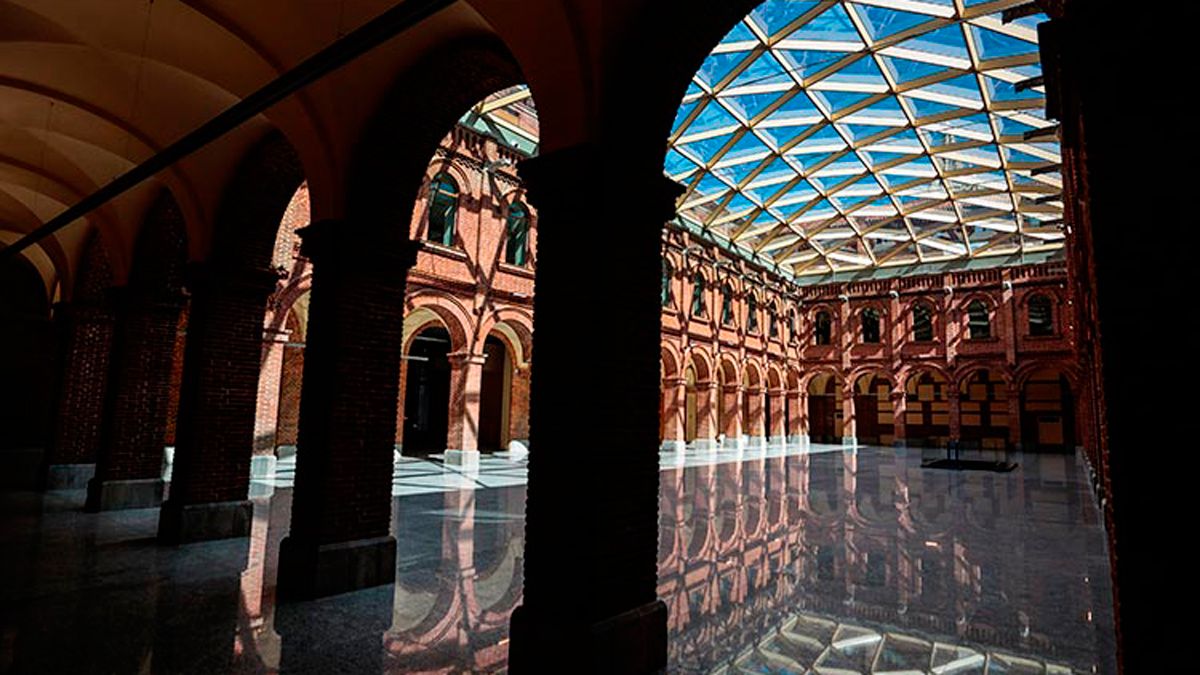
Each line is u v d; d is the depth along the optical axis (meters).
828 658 4.71
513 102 18.94
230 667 4.37
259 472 14.30
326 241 6.47
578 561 4.23
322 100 6.41
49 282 18.38
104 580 6.50
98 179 10.65
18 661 4.37
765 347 34.47
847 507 12.31
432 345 27.75
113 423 10.77
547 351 4.61
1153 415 2.17
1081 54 2.43
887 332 36.31
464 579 6.75
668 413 26.89
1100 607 5.98
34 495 12.48
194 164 8.50
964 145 21.69
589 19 4.50
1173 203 2.22
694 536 9.19
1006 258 33.78
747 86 18.58
